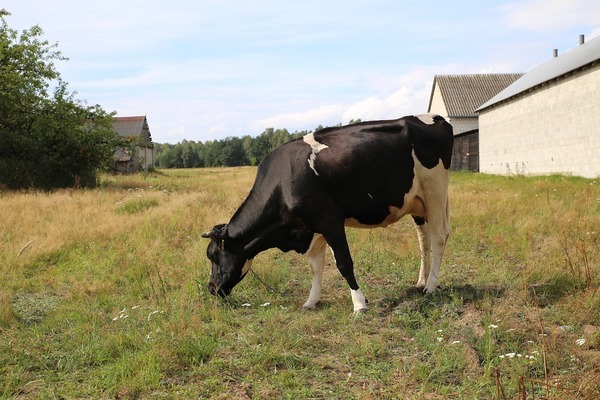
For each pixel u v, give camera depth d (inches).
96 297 260.5
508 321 198.4
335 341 195.0
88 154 892.6
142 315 226.5
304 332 203.3
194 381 166.7
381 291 259.4
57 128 862.5
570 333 189.2
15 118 876.0
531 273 255.6
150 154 2463.1
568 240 320.2
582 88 901.2
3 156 837.8
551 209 394.9
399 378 162.7
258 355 179.3
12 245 343.9
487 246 343.3
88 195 624.1
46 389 164.1
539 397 146.2
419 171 247.9
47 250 337.4
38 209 486.6
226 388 159.8
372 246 344.5
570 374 157.0
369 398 150.2
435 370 164.1
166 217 441.7
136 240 364.8
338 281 284.5
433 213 253.8
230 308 237.5
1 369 177.6
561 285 237.6
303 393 155.2
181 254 336.5
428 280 251.3
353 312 228.8
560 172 985.5
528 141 1119.0
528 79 1227.9
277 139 5162.4
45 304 251.9
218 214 462.3
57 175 877.2
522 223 389.1
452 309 221.8
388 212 246.4
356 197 237.5
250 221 245.6
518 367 161.0
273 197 241.4
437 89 1934.1
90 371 176.1
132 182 1038.4
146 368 170.2
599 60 832.3
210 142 5807.1
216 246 247.4
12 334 210.2
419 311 225.9
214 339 197.5
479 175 1213.7
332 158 233.6
